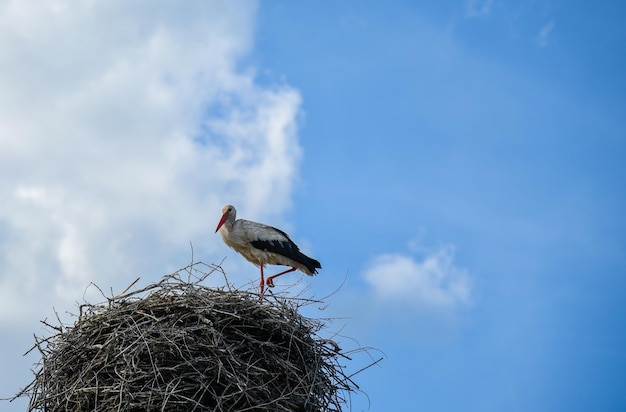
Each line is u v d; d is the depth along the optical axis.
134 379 14.41
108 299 15.45
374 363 15.83
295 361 15.55
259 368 14.75
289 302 15.86
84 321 15.41
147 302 15.24
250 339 15.12
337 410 15.58
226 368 14.78
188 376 14.60
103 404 14.63
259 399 14.83
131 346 14.73
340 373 15.73
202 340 14.84
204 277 15.63
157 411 14.56
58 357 15.35
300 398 15.19
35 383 15.41
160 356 14.66
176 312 15.12
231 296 15.48
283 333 15.41
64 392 15.00
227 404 14.74
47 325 15.59
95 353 15.16
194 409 14.31
